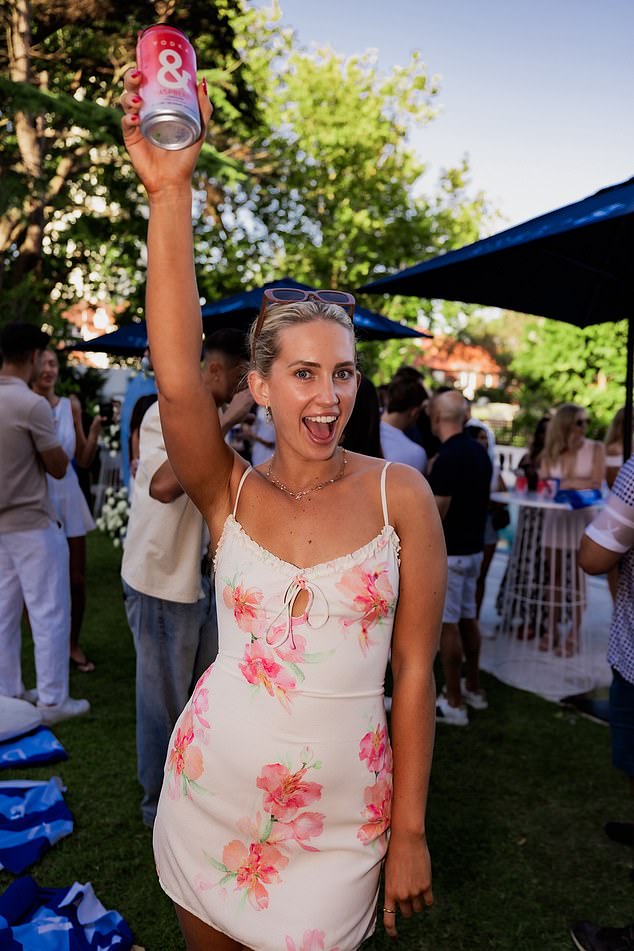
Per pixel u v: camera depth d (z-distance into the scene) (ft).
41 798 9.84
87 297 36.55
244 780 4.43
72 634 15.05
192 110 4.12
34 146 29.63
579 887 8.76
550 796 10.78
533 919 8.20
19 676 12.69
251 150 39.75
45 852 8.98
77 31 31.55
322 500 4.61
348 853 4.47
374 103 38.86
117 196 32.37
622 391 34.60
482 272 10.98
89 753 11.55
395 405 13.82
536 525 16.81
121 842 9.25
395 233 37.42
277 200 39.19
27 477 11.96
